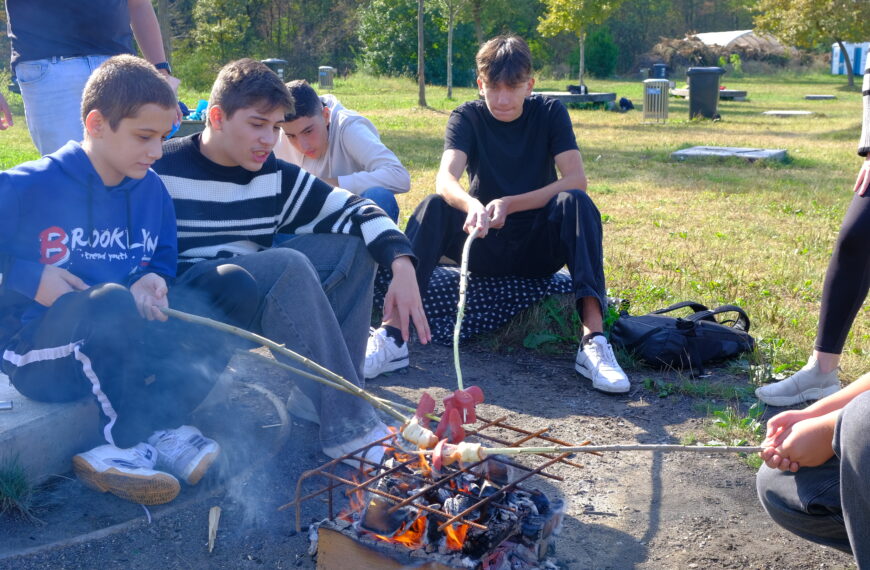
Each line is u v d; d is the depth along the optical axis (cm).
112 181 270
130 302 247
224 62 3428
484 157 429
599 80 4588
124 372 259
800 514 210
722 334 407
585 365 387
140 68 256
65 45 417
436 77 3831
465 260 313
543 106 430
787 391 356
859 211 330
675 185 998
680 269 576
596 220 402
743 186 991
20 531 241
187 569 232
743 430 335
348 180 399
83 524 247
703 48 5309
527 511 228
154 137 260
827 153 1346
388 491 230
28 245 257
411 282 301
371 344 384
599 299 391
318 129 402
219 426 312
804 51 5566
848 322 348
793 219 790
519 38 420
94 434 279
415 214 415
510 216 429
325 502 264
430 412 250
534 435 259
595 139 1582
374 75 3912
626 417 352
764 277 564
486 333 447
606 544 255
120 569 229
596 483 294
